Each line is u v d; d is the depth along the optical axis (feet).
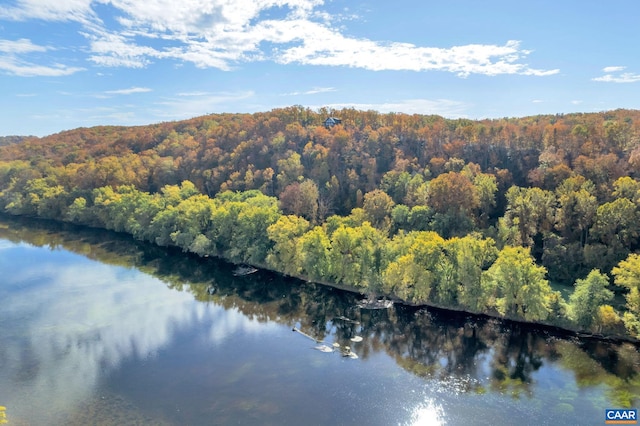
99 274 393.50
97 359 244.42
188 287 362.74
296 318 303.07
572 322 273.13
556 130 503.20
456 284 306.76
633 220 324.80
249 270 399.44
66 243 496.23
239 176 568.41
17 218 625.41
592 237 340.80
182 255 449.48
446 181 399.85
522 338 268.41
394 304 322.34
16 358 244.63
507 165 495.41
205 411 197.47
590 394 209.97
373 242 345.10
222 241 439.22
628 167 400.47
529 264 278.67
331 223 391.86
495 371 232.53
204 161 634.02
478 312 299.79
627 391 211.41
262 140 622.13
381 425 188.03
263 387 216.74
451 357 248.73
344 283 351.25
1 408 179.73
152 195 564.30
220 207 446.19
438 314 304.91
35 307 318.24
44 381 222.07
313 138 616.39
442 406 201.16
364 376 227.81
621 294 309.42
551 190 415.85
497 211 432.25
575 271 336.08
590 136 468.75
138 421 190.19
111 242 499.51
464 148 531.91
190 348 257.75
